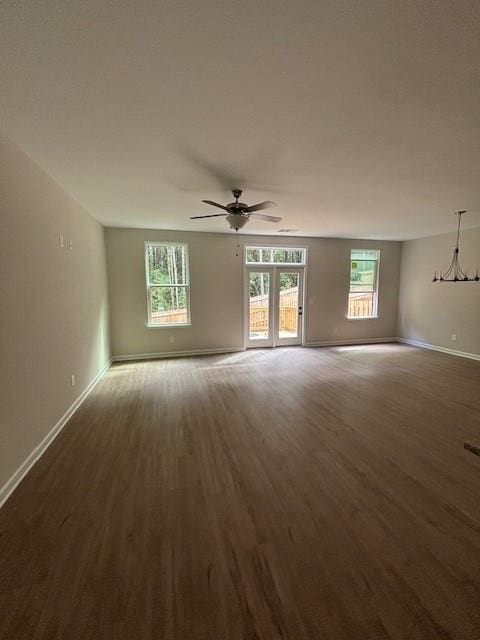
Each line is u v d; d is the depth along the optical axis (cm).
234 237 626
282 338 691
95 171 281
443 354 618
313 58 144
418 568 146
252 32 129
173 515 183
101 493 204
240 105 182
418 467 230
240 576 142
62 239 319
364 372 493
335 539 164
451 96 173
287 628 120
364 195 363
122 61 145
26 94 169
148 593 135
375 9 119
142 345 588
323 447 260
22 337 228
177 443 269
